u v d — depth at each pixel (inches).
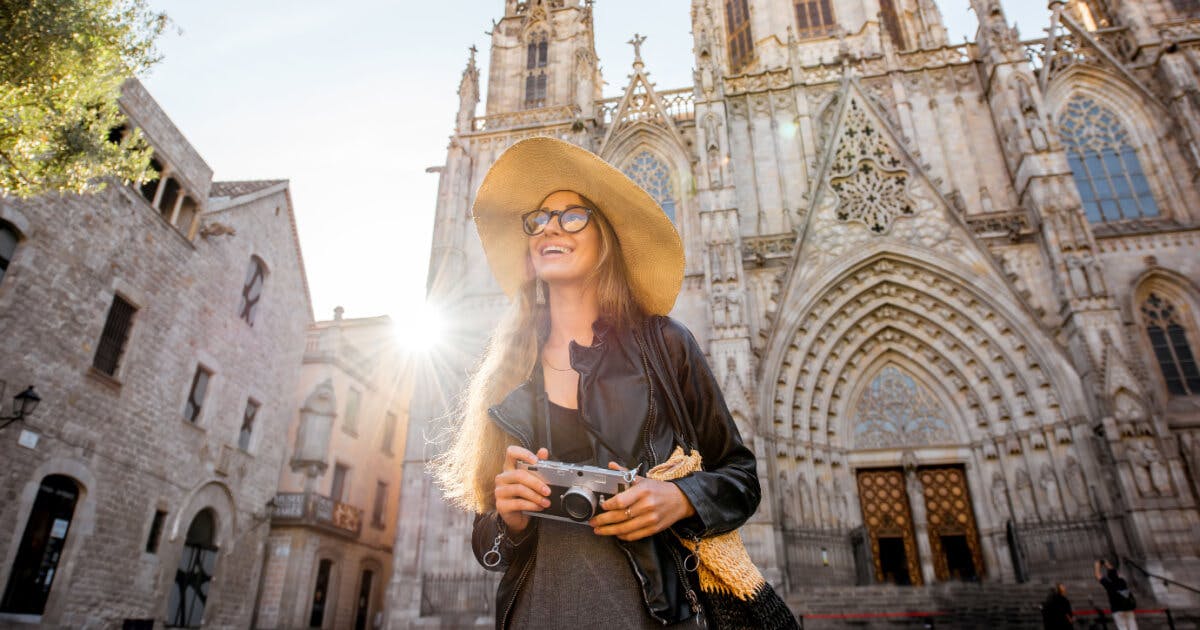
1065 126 1261.1
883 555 1038.4
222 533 1009.5
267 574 1130.0
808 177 1249.4
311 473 1213.7
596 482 66.1
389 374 1604.3
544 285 100.6
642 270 94.6
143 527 832.3
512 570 75.2
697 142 1217.4
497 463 84.3
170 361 899.4
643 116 1397.6
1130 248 1100.5
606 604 63.9
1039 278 1063.0
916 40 1453.0
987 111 1250.0
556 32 1641.2
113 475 784.9
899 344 1139.9
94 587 749.3
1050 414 981.2
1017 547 922.7
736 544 77.0
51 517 702.5
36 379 681.0
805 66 1417.3
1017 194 1140.5
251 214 1123.9
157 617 852.6
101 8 485.1
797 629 78.0
